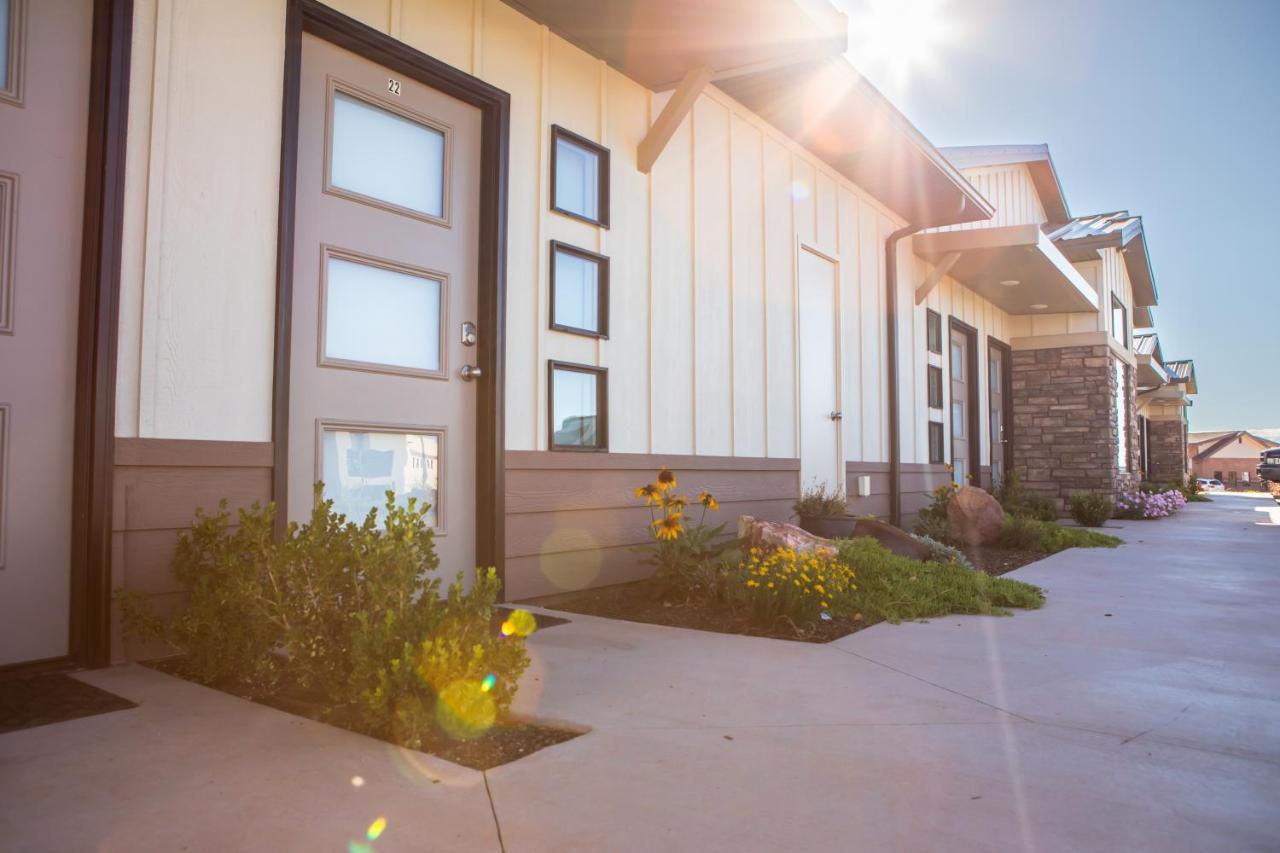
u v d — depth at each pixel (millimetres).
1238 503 22234
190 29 3408
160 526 3252
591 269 5492
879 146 7832
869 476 9031
